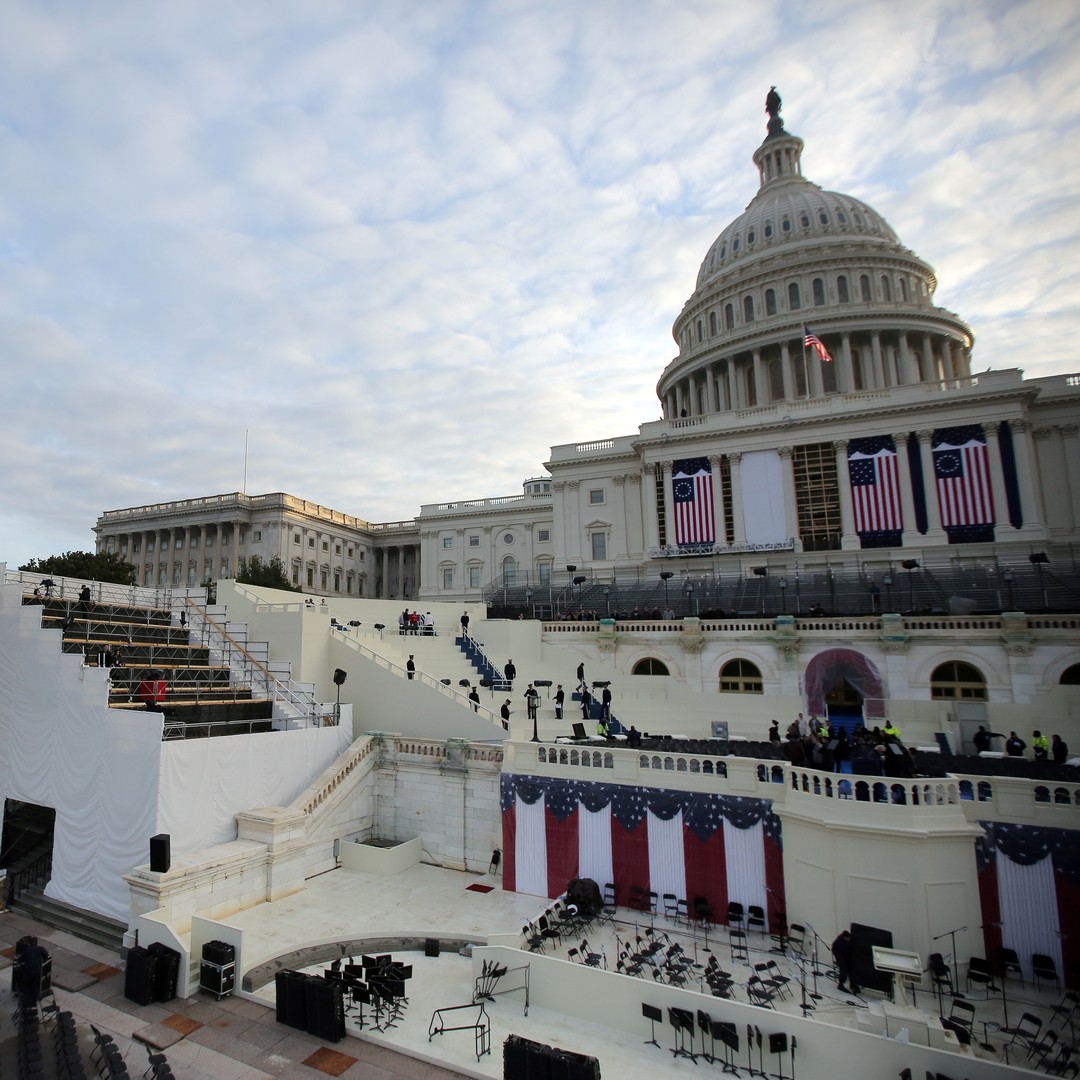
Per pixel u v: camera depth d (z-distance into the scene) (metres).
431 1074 12.90
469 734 29.77
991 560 52.31
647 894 20.47
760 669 40.66
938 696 37.00
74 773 22.08
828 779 18.25
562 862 21.98
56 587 32.78
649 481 65.19
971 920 16.66
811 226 86.75
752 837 19.53
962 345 80.81
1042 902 16.44
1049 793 16.89
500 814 23.89
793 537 58.53
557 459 72.75
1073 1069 12.50
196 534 102.25
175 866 18.81
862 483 57.28
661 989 14.23
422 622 47.53
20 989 14.68
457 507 97.56
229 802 22.27
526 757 23.33
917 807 17.02
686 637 42.22
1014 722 32.91
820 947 17.62
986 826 17.19
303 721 27.27
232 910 19.98
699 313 91.56
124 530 106.25
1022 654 35.41
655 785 21.11
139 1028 14.31
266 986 16.23
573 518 71.44
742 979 16.12
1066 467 54.81
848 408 58.66
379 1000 14.80
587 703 34.62
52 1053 13.26
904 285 81.88
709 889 19.91
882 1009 13.70
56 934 19.47
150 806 19.97
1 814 24.03
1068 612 36.19
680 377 88.88
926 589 46.16
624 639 44.22
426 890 22.23
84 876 21.00
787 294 82.19
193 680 27.61
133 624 30.94
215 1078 12.62
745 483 61.12
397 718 31.77
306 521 103.50
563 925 18.91
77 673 22.45
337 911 20.33
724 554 60.19
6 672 24.80
